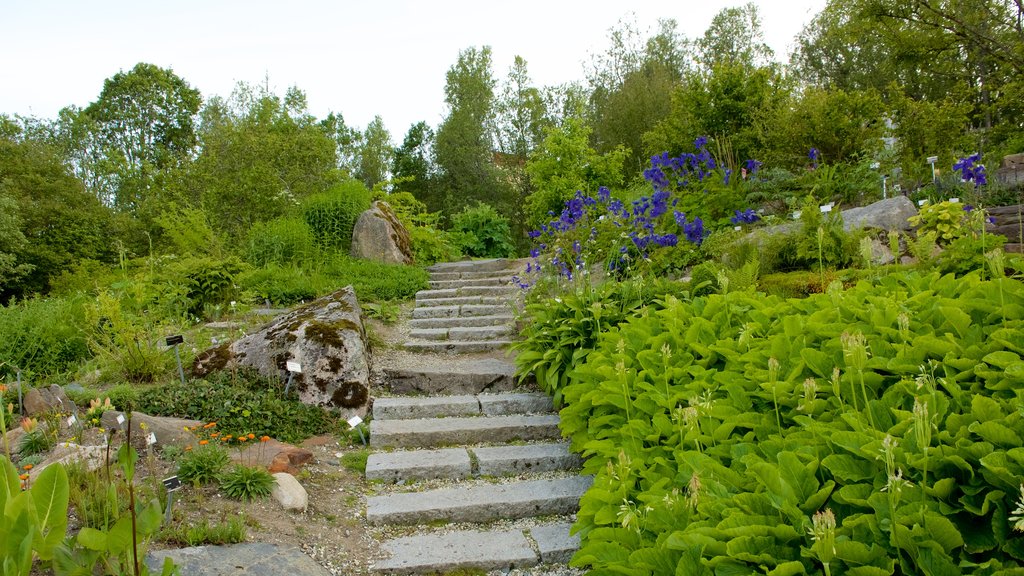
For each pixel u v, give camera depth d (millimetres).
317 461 4359
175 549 2867
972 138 12555
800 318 3531
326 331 5535
